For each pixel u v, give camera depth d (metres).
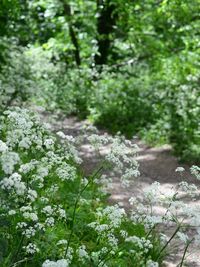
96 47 17.39
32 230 4.52
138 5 16.38
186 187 5.25
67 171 5.46
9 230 4.88
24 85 10.15
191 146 10.83
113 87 14.33
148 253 5.82
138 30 16.80
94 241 5.92
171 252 6.33
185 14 15.09
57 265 3.83
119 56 18.62
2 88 8.95
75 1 16.92
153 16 16.16
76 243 5.66
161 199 5.10
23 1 18.23
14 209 4.69
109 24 17.58
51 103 11.98
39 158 5.81
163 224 7.23
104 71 15.82
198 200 8.37
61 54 18.27
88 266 4.93
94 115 13.24
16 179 4.15
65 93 13.59
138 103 13.36
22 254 4.83
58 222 5.77
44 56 16.30
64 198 6.37
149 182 9.42
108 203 7.87
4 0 11.29
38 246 4.95
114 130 12.55
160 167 10.27
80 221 6.07
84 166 9.50
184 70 14.01
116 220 4.89
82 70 15.41
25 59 12.36
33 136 5.27
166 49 15.94
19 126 5.03
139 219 5.02
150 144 11.65
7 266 4.46
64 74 14.94
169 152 11.07
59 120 12.93
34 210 4.91
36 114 6.65
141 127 12.57
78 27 17.83
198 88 12.97
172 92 13.36
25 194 4.73
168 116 12.30
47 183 6.53
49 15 16.78
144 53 17.31
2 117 5.95
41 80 13.97
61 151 6.45
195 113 11.94
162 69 15.10
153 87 13.94
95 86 14.66
